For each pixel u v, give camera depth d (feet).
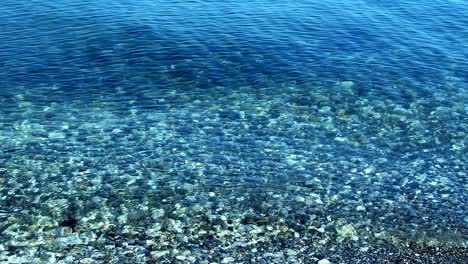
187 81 90.17
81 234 52.37
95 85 87.92
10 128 74.33
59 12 115.65
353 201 59.00
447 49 104.12
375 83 90.84
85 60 95.81
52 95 84.48
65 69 92.63
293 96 85.97
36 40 102.27
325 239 52.39
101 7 119.65
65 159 66.85
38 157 67.15
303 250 50.67
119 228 53.47
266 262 48.80
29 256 48.93
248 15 118.32
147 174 63.87
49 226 53.47
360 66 96.68
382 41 106.93
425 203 58.90
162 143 71.31
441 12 123.44
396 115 80.59
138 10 118.83
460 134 75.36
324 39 107.14
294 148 70.69
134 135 73.31
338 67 96.12
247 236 52.54
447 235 53.47
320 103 83.87
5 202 57.41
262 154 69.05
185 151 69.36
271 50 101.81
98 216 55.42
